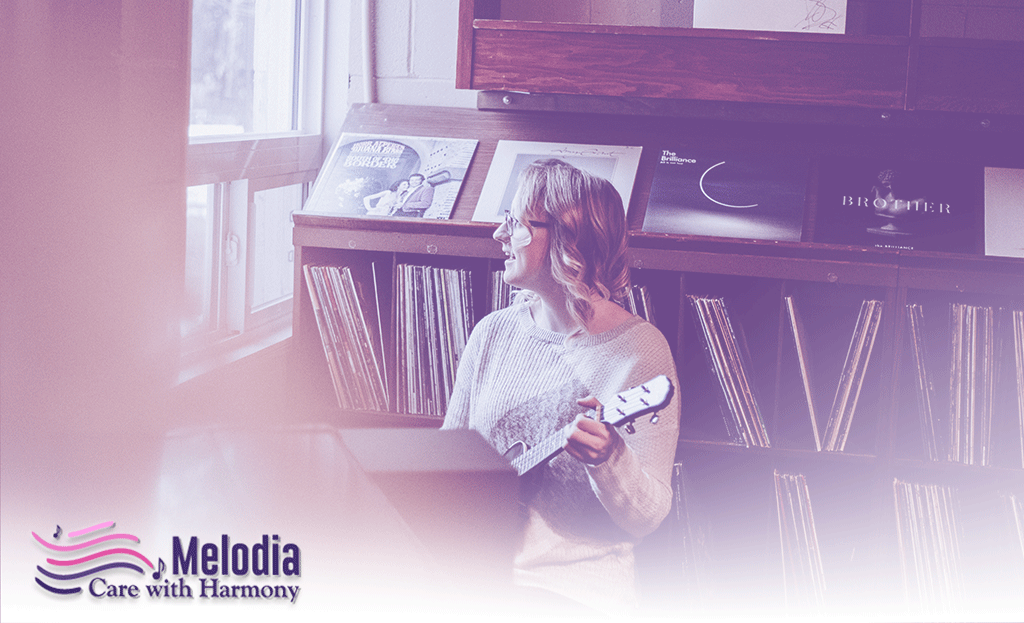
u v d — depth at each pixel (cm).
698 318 183
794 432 191
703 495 194
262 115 211
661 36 184
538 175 133
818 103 180
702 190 189
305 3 228
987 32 205
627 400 111
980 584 180
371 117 220
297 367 197
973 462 177
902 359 180
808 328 201
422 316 196
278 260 221
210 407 152
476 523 75
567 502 124
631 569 126
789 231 180
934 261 171
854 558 188
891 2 197
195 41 175
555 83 189
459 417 143
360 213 195
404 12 227
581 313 131
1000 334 178
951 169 187
